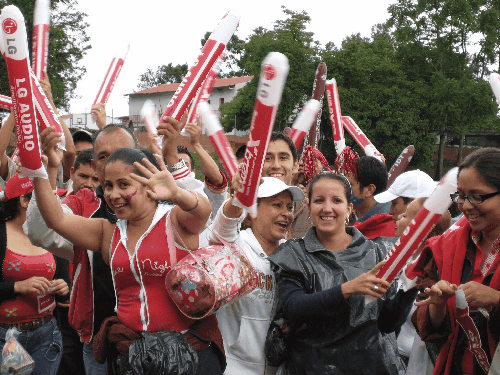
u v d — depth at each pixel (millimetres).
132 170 2156
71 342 3633
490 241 2225
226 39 2471
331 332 2393
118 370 2223
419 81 29875
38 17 2754
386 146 28734
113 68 3482
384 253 2611
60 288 3336
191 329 2262
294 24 28453
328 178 2645
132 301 2221
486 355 2150
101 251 2354
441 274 2316
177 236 2225
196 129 2902
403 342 3240
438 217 2074
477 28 27812
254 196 1979
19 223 3414
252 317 2697
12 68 1932
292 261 2523
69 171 4203
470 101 27906
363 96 28828
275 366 2613
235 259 2320
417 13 30156
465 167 2139
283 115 27391
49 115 2414
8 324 3271
